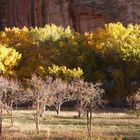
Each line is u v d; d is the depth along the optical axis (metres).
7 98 53.81
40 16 103.62
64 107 73.31
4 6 106.56
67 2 101.50
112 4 96.50
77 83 56.25
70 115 58.59
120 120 52.28
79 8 99.44
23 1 105.19
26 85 71.69
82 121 51.84
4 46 85.00
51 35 87.94
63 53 79.75
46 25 93.50
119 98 73.88
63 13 101.69
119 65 75.94
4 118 54.47
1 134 38.62
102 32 82.44
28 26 104.31
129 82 74.62
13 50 80.88
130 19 95.00
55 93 57.28
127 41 77.50
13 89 53.41
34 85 50.22
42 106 49.16
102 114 58.81
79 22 100.19
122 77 74.19
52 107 72.56
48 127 45.53
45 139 35.81
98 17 98.19
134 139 34.12
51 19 102.62
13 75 78.44
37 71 75.75
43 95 48.59
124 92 74.06
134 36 78.56
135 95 67.81
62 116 57.25
